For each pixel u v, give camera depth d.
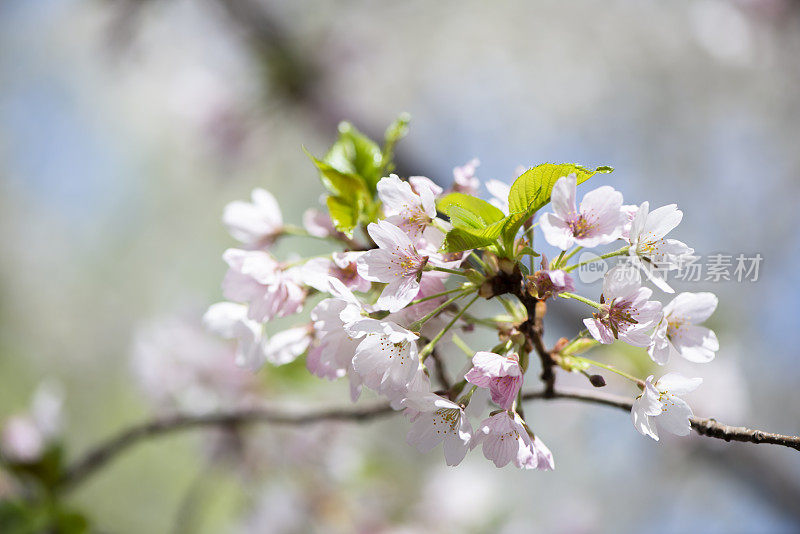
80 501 8.51
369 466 4.83
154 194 10.14
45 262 10.48
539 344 1.82
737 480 5.77
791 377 7.07
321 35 5.79
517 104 8.12
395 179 1.73
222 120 5.82
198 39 6.02
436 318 1.82
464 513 4.79
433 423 1.69
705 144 7.99
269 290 1.96
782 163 7.72
